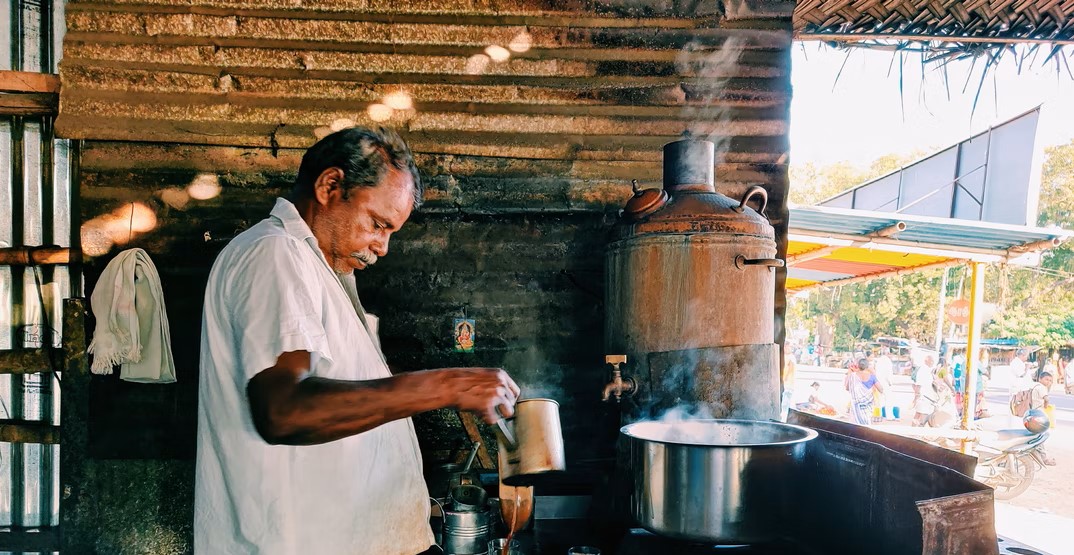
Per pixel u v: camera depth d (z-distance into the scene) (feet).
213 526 4.29
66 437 8.41
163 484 8.57
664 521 6.04
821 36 10.50
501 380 4.10
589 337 9.21
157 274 8.29
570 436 9.21
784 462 5.88
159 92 8.59
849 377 32.14
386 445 4.75
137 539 8.54
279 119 8.70
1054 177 93.56
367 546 4.50
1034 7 9.68
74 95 8.48
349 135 4.42
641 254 7.30
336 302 4.43
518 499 7.50
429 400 3.90
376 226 4.56
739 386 7.04
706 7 9.07
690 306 7.11
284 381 3.66
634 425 6.89
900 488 5.63
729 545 6.58
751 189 7.39
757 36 9.07
